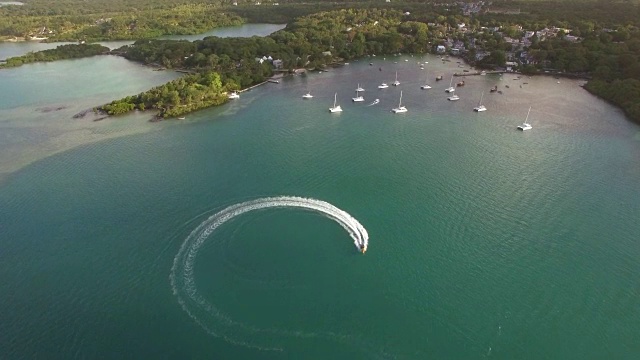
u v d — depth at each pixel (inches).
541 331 4776.1
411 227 6304.1
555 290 5270.7
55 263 5629.9
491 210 6692.9
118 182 7431.1
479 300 5142.7
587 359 4480.8
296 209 6692.9
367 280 5418.3
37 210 6678.2
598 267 5615.2
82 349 4544.8
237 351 4552.2
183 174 7691.9
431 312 4995.1
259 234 6156.5
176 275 5467.5
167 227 6279.5
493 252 5846.5
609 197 7062.0
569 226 6353.3
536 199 6983.3
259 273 5506.9
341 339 4690.0
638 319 4921.3
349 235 6141.7
